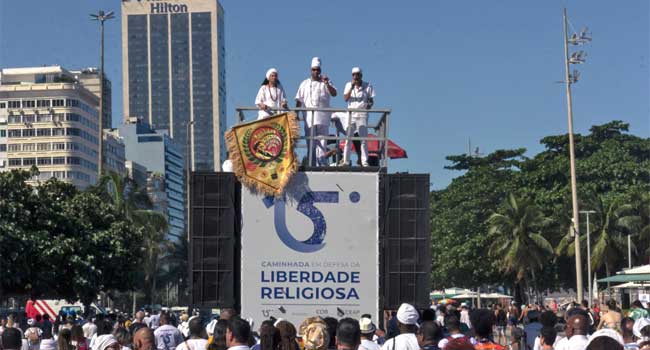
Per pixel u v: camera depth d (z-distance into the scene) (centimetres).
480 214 8881
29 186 4669
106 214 5006
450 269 8525
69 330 1516
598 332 661
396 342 1095
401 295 1355
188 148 6456
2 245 4241
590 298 7150
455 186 9412
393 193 1370
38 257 4434
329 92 1570
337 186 1364
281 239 1354
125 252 4875
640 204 7894
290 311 1347
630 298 6675
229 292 1351
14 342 1173
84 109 18325
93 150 18738
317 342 877
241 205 1357
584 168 8981
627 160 9025
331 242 1356
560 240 8200
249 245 1352
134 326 1625
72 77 19100
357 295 1353
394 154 1697
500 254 7838
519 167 9844
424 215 1364
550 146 10019
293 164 1359
